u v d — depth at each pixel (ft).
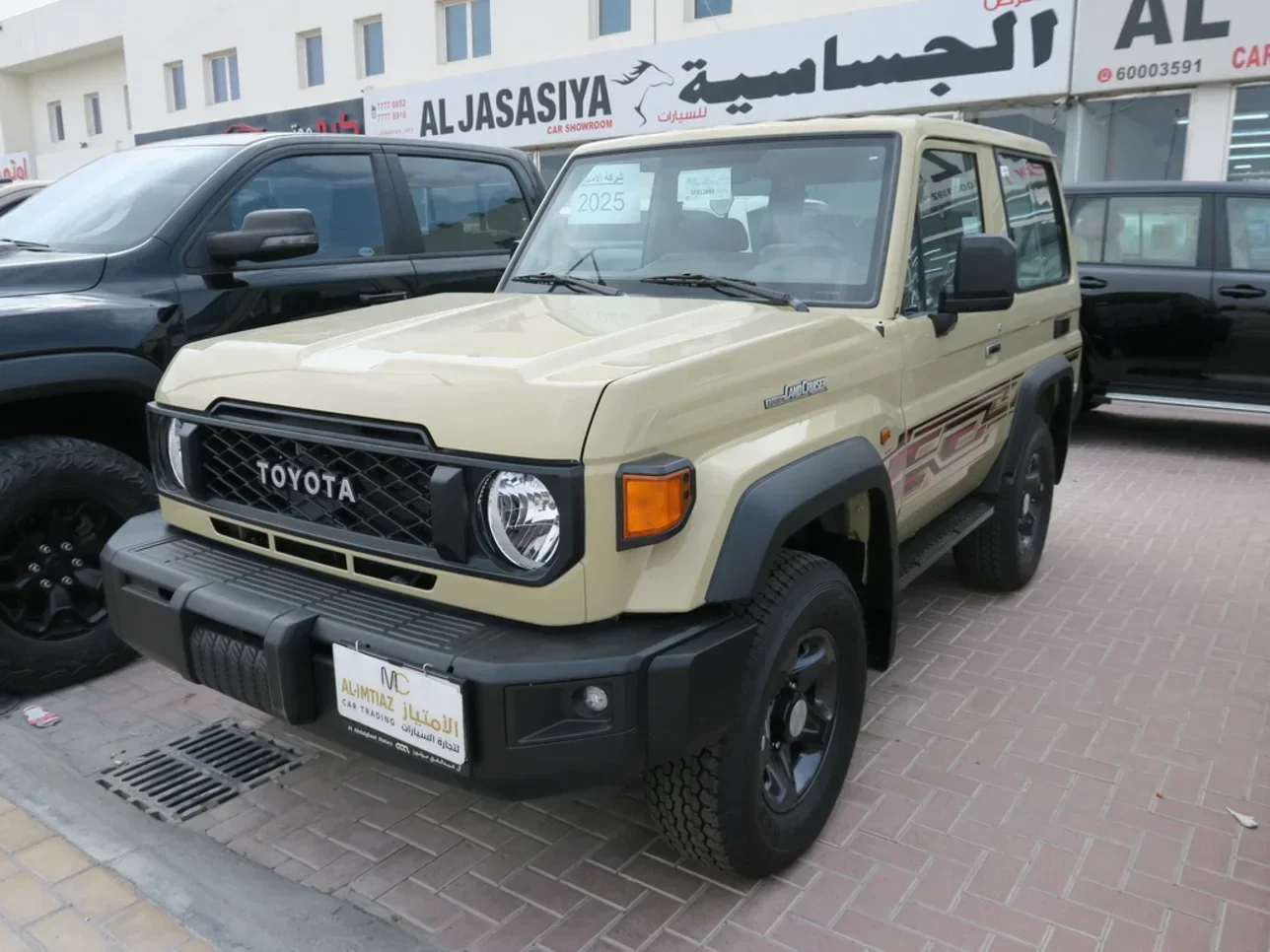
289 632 7.61
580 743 6.97
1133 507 21.15
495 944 8.18
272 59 63.46
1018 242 14.23
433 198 16.92
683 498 7.22
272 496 8.63
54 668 12.19
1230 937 8.24
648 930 8.34
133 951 7.95
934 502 12.41
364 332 9.05
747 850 8.38
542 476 6.91
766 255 10.92
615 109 46.83
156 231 13.38
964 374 12.25
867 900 8.71
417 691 7.10
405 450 7.47
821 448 8.70
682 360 7.66
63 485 11.84
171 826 9.71
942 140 11.66
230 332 13.60
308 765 10.86
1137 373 25.75
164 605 8.56
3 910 8.39
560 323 9.07
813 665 8.84
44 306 11.69
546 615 7.09
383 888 8.88
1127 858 9.27
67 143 87.81
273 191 14.69
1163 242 25.17
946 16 37.04
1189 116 34.30
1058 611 15.28
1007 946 8.15
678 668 7.09
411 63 55.77
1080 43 34.73
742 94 42.65
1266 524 19.81
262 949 7.95
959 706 12.25
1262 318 23.88
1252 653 13.78
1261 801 10.21
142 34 72.64
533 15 49.80
